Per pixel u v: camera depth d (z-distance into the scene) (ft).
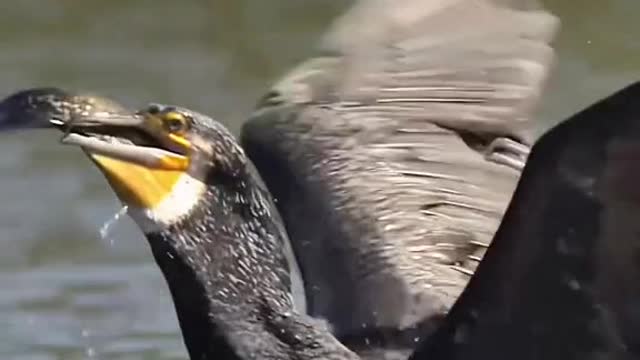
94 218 60.85
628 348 34.09
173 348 49.52
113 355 48.96
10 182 64.59
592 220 33.17
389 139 44.47
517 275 34.40
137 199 35.83
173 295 36.81
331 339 36.94
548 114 68.39
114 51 79.51
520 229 33.83
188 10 81.56
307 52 77.82
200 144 36.11
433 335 35.68
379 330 40.75
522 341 34.78
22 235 59.47
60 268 56.44
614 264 33.53
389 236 42.68
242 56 78.38
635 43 75.10
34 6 82.99
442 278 42.11
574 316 34.27
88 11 82.48
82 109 34.86
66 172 65.57
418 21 45.70
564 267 33.88
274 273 36.86
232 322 36.60
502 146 44.62
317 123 44.65
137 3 83.41
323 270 42.27
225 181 36.42
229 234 36.58
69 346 49.75
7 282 55.11
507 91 44.80
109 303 53.06
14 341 50.11
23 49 80.12
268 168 43.98
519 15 45.42
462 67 45.03
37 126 34.37
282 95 45.50
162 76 76.48
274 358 36.63
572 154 32.63
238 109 71.82
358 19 46.21
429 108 44.80
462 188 43.93
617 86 71.82
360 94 45.19
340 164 43.91
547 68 45.11
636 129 31.96
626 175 32.48
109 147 35.32
